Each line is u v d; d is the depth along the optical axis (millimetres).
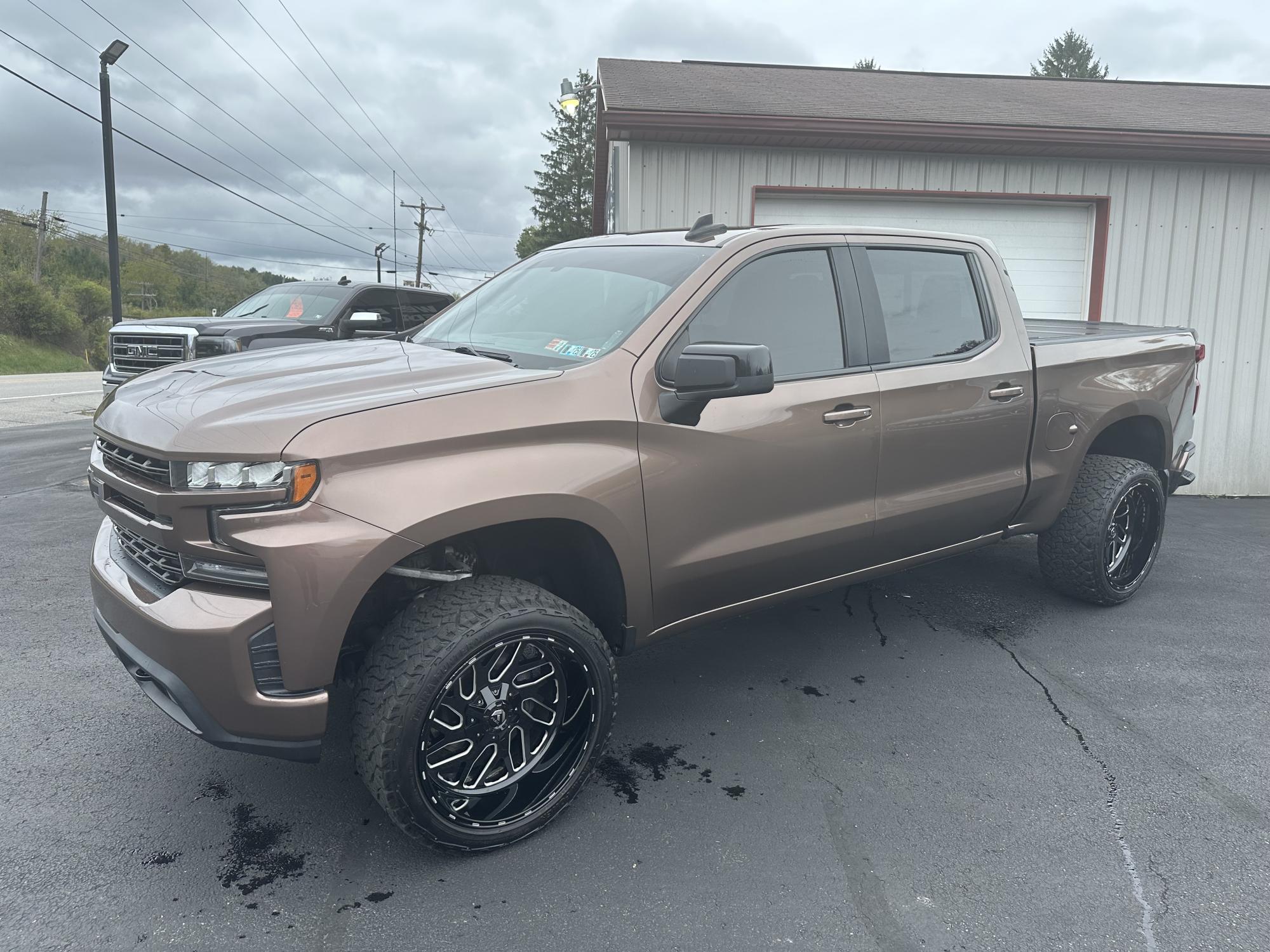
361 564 2273
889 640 4324
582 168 67500
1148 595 5094
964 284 3949
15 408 16422
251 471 2244
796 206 8547
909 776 3057
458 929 2275
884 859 2582
